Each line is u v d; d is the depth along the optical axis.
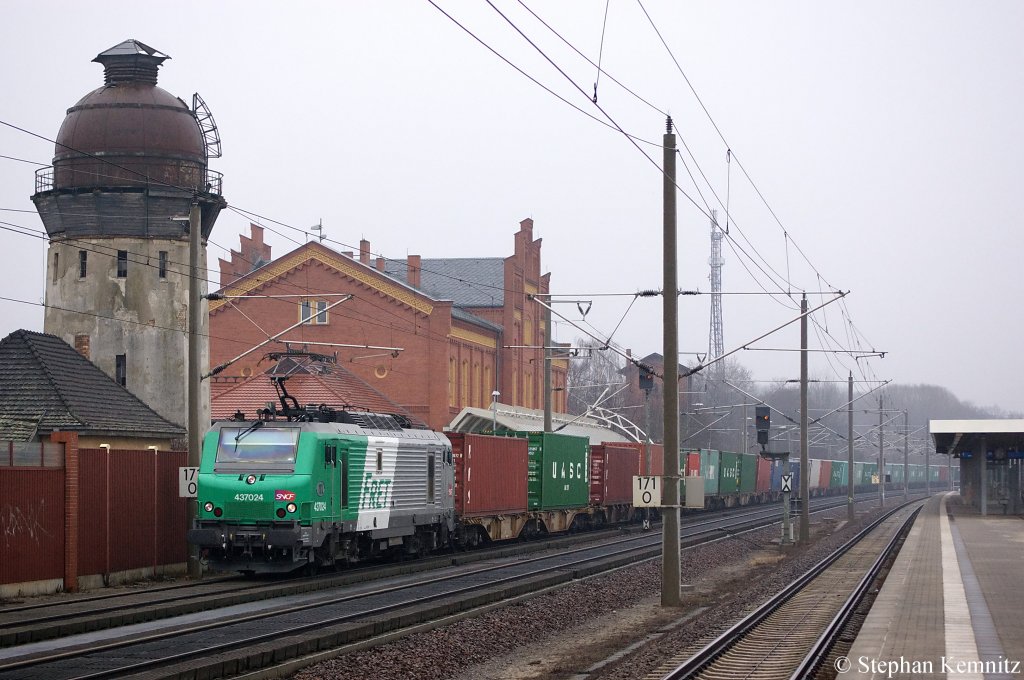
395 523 31.38
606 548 40.75
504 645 19.88
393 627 19.53
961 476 86.62
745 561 39.34
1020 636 18.28
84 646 17.02
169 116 40.62
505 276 73.38
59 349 36.00
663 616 24.02
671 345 25.20
